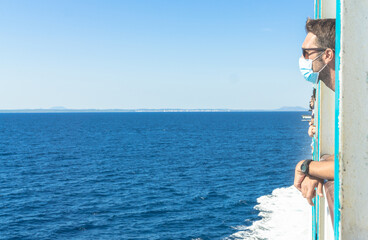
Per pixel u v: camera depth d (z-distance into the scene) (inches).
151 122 7263.8
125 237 742.5
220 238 708.7
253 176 1371.8
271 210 858.1
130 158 1994.3
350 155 41.8
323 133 91.1
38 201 1047.0
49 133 4210.1
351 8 41.3
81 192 1160.8
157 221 837.8
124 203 1010.1
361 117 41.4
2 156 2156.7
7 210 953.5
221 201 998.4
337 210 43.4
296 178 65.2
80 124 6535.4
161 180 1334.9
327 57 62.3
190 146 2591.0
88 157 2069.4
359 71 41.3
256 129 4650.6
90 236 754.8
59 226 819.4
